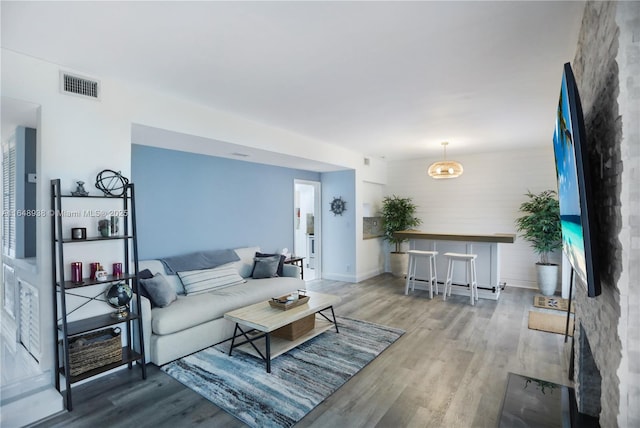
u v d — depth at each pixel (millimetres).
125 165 2912
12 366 2807
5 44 2244
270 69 2666
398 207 6883
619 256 1154
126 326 2904
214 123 3648
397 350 3260
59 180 2346
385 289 5809
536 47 2307
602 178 1404
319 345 3357
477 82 2939
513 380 2531
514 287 5965
